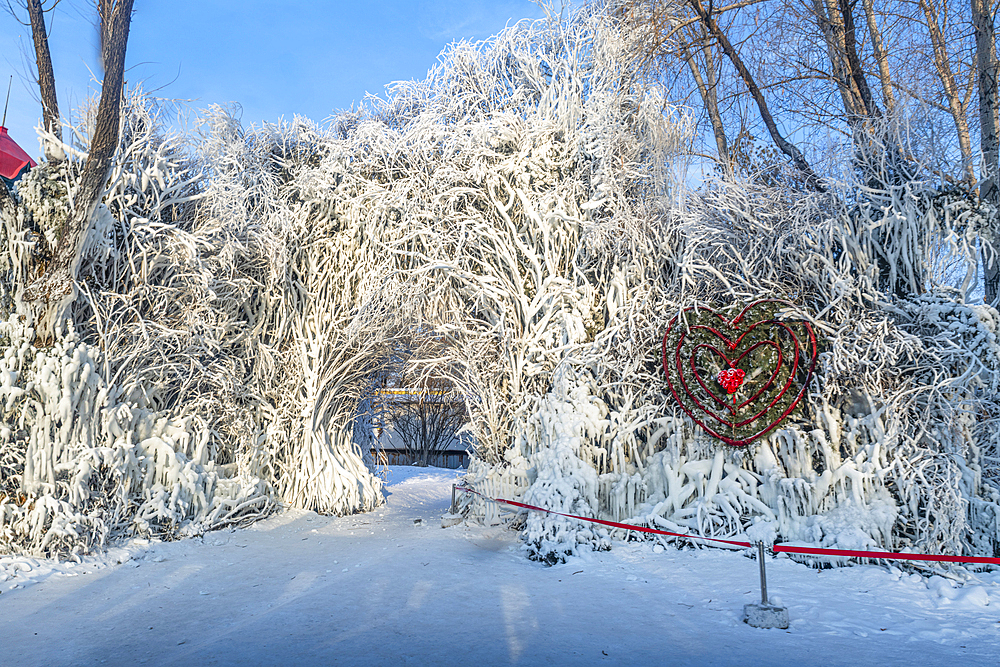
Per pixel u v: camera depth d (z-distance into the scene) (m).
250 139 11.71
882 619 5.13
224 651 4.31
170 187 9.30
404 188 10.51
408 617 5.11
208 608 5.57
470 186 10.12
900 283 7.79
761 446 7.92
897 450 7.15
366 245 11.02
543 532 7.72
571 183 9.48
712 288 8.62
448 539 8.59
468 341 9.93
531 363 9.35
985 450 7.09
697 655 4.23
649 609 5.41
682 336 8.34
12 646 4.54
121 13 7.26
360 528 10.13
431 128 10.50
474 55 10.70
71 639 4.69
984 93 8.34
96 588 6.29
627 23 9.86
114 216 8.74
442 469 22.02
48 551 7.12
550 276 9.38
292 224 11.20
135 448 8.50
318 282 11.41
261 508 10.60
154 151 9.32
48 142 8.24
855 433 7.44
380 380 13.49
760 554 5.28
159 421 9.04
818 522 7.20
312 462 11.64
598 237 9.09
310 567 7.25
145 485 8.58
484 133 9.91
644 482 8.37
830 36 9.40
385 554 7.77
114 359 8.35
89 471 7.59
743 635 4.71
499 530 9.16
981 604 5.48
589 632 4.74
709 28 9.55
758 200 8.45
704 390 8.15
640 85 9.66
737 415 7.95
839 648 4.39
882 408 7.23
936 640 4.61
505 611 5.31
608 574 6.73
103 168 7.49
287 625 4.93
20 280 7.79
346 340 11.27
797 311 7.81
